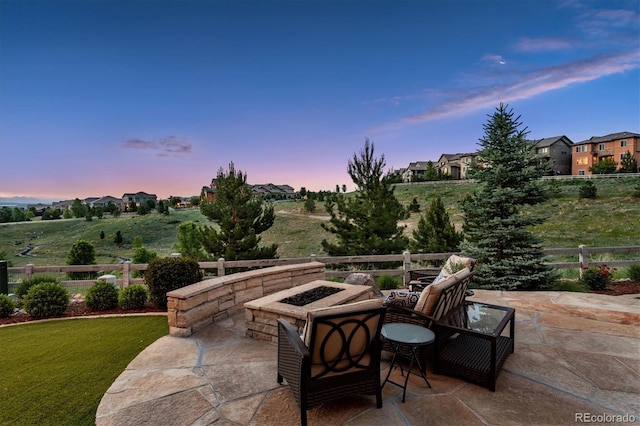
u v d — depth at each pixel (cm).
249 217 1038
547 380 310
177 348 395
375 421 250
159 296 600
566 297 601
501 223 731
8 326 524
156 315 570
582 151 4275
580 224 2147
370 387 264
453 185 4238
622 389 293
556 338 411
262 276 582
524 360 353
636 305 547
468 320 347
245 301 547
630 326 449
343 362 252
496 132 759
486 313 368
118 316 568
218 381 316
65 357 389
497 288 715
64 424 257
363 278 591
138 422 253
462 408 267
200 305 457
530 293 635
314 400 245
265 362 357
